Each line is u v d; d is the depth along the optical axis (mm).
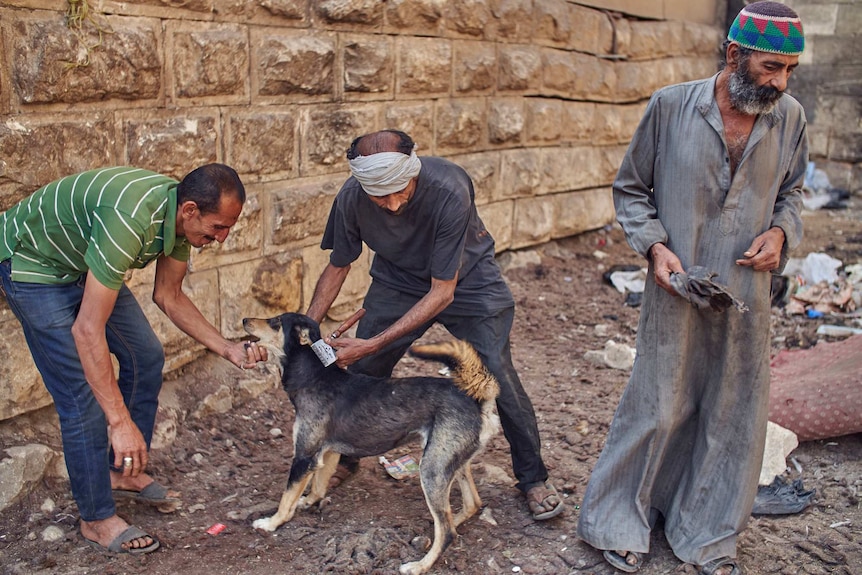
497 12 7277
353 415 3596
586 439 4824
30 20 3770
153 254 3303
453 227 3473
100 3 4059
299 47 5246
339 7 5504
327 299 3977
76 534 3680
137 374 3740
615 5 9219
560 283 8008
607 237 9680
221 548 3654
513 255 8289
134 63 4238
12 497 3756
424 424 3545
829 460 4629
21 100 3771
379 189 3291
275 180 5309
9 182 3748
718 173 3217
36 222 3260
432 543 3689
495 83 7449
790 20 2920
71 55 3910
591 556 3660
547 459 4582
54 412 4262
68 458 3436
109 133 4211
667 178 3318
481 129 7387
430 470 3484
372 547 3656
